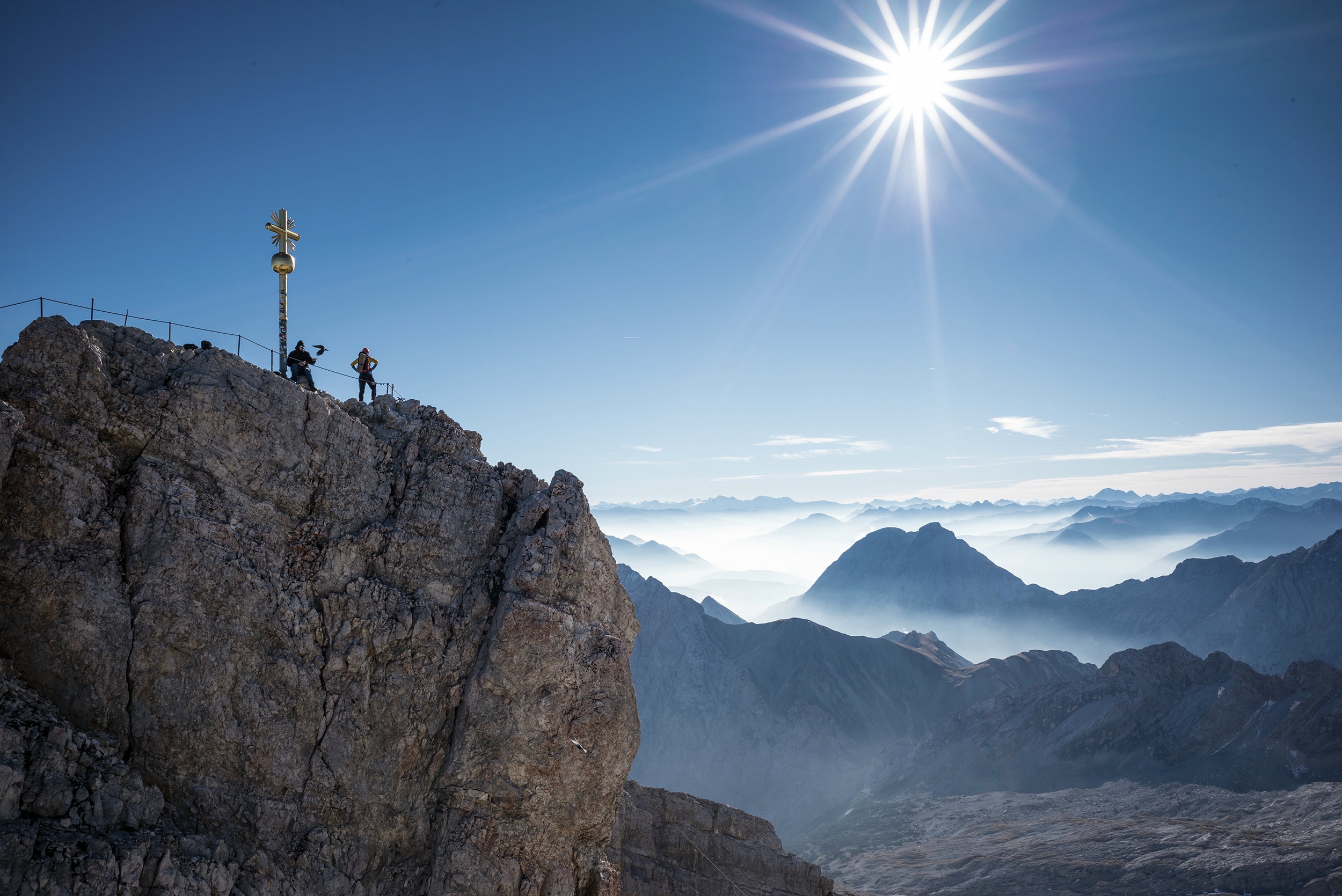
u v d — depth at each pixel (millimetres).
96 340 22750
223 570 23156
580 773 25797
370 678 25125
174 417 23438
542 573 26969
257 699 23031
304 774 23406
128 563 22031
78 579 21109
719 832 50406
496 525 28500
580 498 29188
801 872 48750
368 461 27266
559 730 25656
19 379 21375
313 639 24422
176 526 22688
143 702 21547
